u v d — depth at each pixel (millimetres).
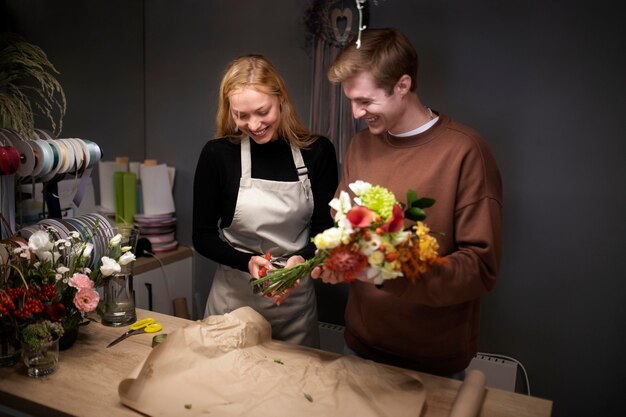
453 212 1431
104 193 2793
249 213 1902
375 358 1638
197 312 2965
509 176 2219
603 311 2166
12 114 1747
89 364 1449
